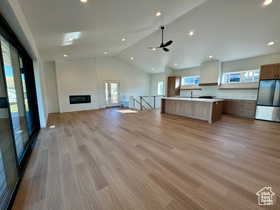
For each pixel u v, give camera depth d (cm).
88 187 162
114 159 227
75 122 479
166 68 852
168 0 269
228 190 155
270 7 298
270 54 501
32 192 154
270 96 469
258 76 543
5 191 150
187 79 830
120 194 151
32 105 381
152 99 931
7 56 220
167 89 859
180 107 584
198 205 135
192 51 579
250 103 539
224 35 429
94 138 323
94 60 775
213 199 142
